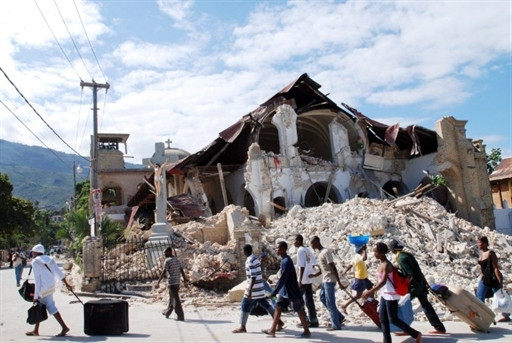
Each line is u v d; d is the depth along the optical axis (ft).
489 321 28.73
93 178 88.63
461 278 50.47
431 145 124.67
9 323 36.50
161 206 68.95
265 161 101.91
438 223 70.79
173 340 28.53
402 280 25.17
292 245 66.39
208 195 130.72
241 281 54.54
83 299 51.72
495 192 149.89
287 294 28.99
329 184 108.88
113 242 73.00
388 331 24.88
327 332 30.19
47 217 332.80
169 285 36.86
